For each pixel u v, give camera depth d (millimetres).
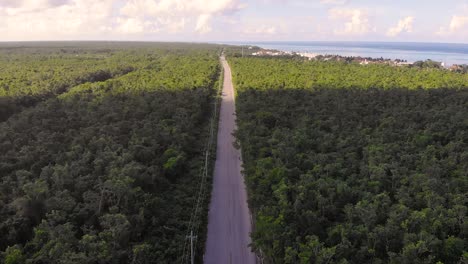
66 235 52125
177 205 70562
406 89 145000
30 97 127688
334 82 160500
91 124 98125
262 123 102500
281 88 148625
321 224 59438
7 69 198000
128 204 63344
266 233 55250
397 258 49969
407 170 73750
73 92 133500
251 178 73062
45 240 52469
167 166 77438
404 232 54656
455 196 63438
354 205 64375
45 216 58656
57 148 81938
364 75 184750
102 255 49188
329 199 63594
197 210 69688
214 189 80062
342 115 111312
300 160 77938
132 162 73625
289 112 115062
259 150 84000
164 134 91125
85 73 182500
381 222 59000
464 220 56312
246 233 65375
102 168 72250
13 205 58812
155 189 73750
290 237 55125
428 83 159375
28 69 199000
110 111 106500
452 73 198000
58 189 64562
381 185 68875
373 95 134500
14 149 80562
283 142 84938
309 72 196250
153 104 116438
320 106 120875
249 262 58500
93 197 62406
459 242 52031
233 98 156375
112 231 53688
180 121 105312
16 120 99750
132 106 113375
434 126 98062
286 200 61781
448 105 122000
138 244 57000
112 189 62688
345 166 76875
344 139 91938
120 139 87750
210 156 94750
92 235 53625
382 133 94062
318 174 72938
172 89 142375
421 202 63000
